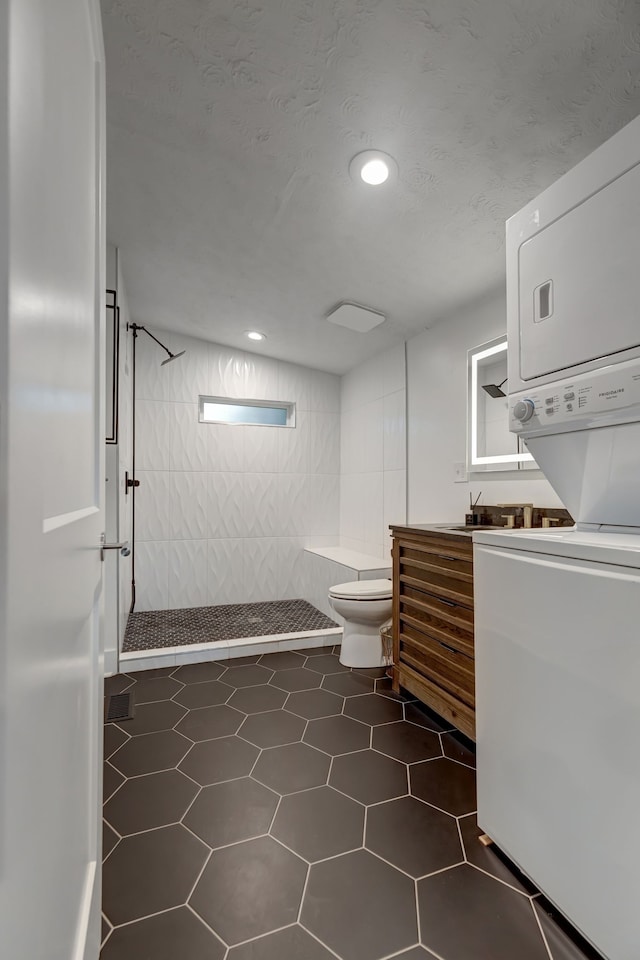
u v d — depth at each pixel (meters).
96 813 0.90
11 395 0.34
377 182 1.76
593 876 0.91
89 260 0.78
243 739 1.80
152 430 3.65
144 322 3.55
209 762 1.65
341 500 4.25
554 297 1.22
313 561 3.84
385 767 1.62
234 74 1.40
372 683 2.35
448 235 2.03
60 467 0.54
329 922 1.03
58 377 0.53
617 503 1.22
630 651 0.84
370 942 0.99
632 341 1.02
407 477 3.14
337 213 1.99
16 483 0.35
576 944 0.98
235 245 2.37
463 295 2.50
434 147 1.56
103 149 0.94
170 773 1.58
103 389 0.96
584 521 1.33
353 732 1.86
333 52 1.28
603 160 1.09
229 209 2.08
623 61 1.19
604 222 1.08
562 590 1.00
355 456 3.94
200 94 1.49
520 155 1.55
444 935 1.00
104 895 1.09
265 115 1.54
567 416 1.16
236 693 2.22
